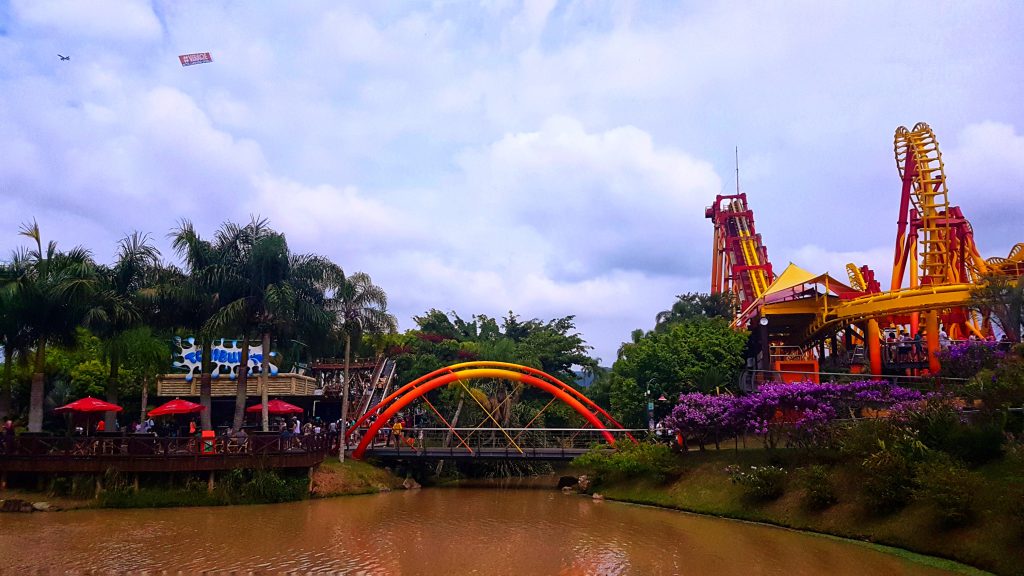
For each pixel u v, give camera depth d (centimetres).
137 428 3622
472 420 5472
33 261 3419
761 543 2522
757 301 5069
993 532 2064
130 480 3072
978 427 2511
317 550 2309
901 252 5841
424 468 4941
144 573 1955
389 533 2667
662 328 6706
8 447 3009
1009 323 3759
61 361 4622
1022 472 2208
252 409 3931
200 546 2302
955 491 2220
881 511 2528
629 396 5156
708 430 3684
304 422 4966
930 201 5212
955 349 3856
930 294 3997
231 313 3431
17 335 3356
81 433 3647
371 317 4247
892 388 3169
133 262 3631
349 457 4441
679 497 3500
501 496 4056
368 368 5675
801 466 3078
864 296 4459
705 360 4834
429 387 4484
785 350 5716
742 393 4462
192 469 3148
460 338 7831
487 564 2188
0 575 1895
